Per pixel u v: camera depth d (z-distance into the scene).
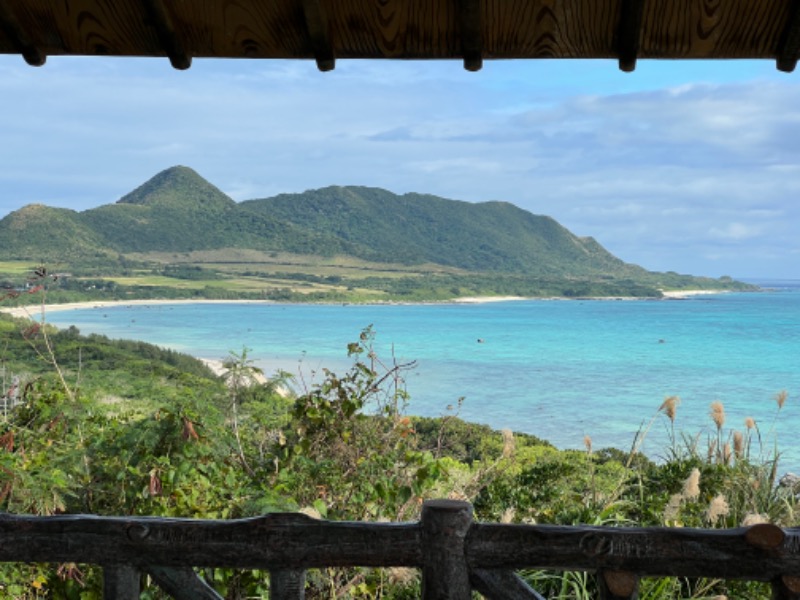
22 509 3.54
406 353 101.06
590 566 1.82
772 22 2.00
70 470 3.82
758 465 5.02
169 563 1.93
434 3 2.06
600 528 1.82
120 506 3.79
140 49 2.21
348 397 4.61
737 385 70.69
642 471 5.23
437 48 2.15
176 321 160.00
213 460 4.03
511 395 64.31
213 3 2.09
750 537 1.78
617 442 41.47
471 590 1.85
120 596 1.93
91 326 138.88
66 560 1.94
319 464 4.30
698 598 3.48
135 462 3.78
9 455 3.58
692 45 2.07
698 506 4.63
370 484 4.32
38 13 2.14
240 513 3.86
